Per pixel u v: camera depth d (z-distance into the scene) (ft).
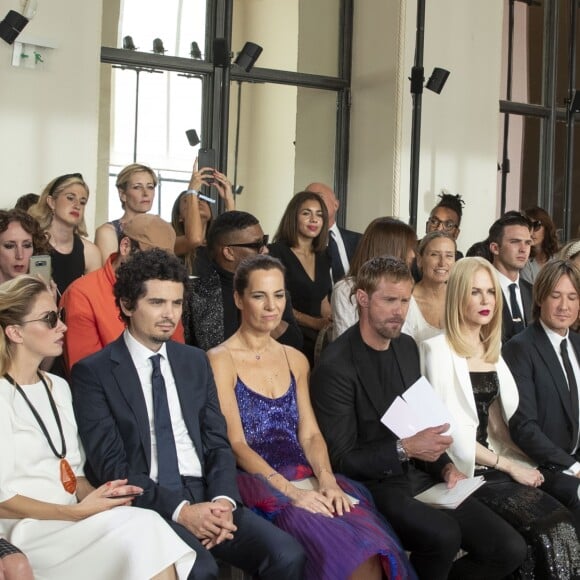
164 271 11.98
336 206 21.36
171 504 11.51
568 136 29.94
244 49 23.85
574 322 17.26
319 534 11.91
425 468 14.11
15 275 14.08
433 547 12.68
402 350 14.07
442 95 27.04
